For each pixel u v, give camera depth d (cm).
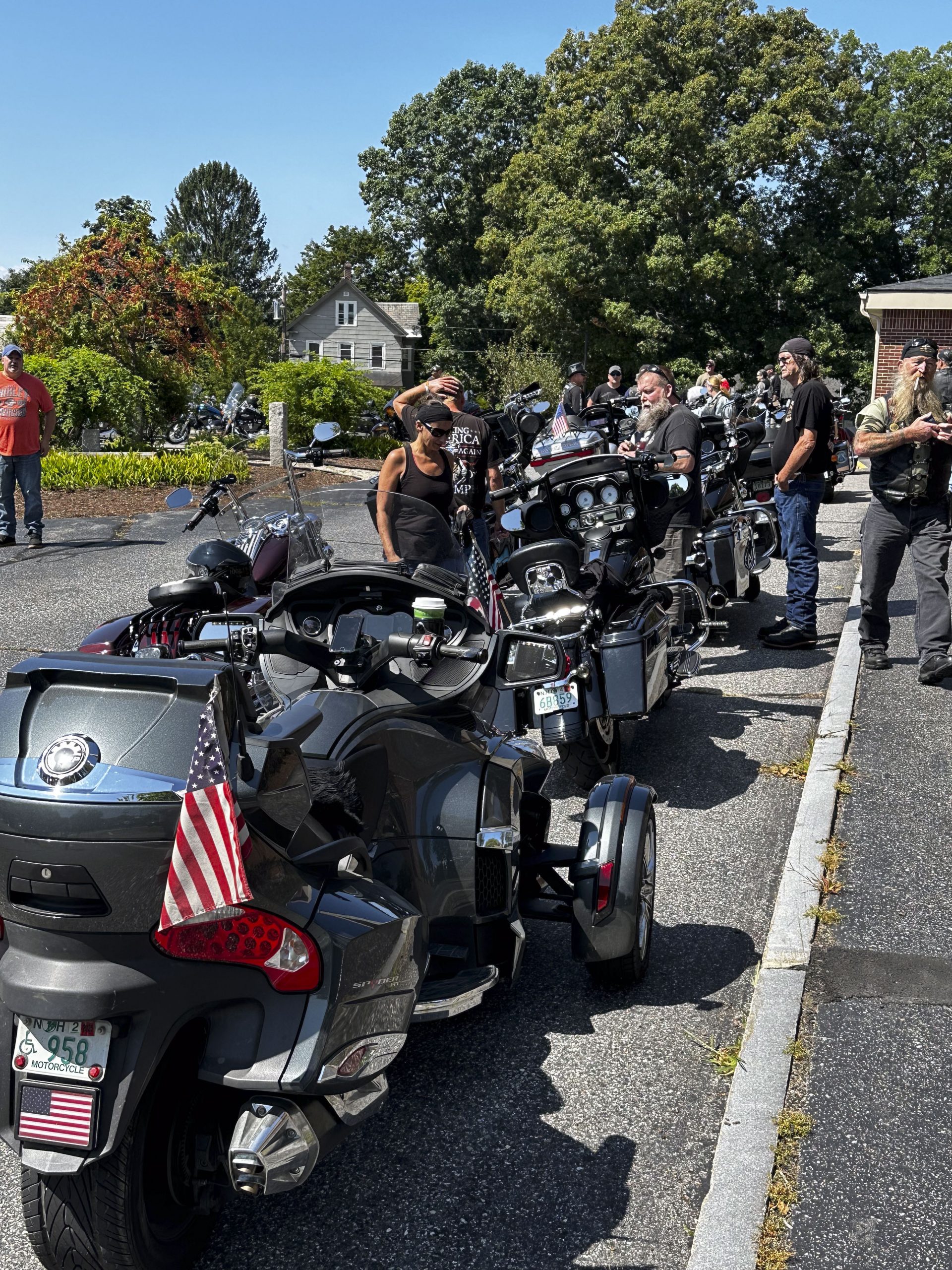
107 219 3192
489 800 376
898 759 614
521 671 455
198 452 2070
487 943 381
